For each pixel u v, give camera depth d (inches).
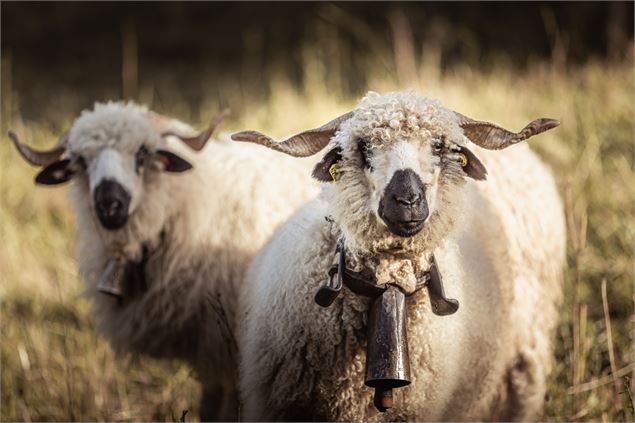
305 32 1344.7
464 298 370.0
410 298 345.7
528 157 497.0
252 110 886.4
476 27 1184.8
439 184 333.7
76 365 536.7
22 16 1523.1
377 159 320.8
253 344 374.0
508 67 999.0
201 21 1472.7
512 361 453.7
